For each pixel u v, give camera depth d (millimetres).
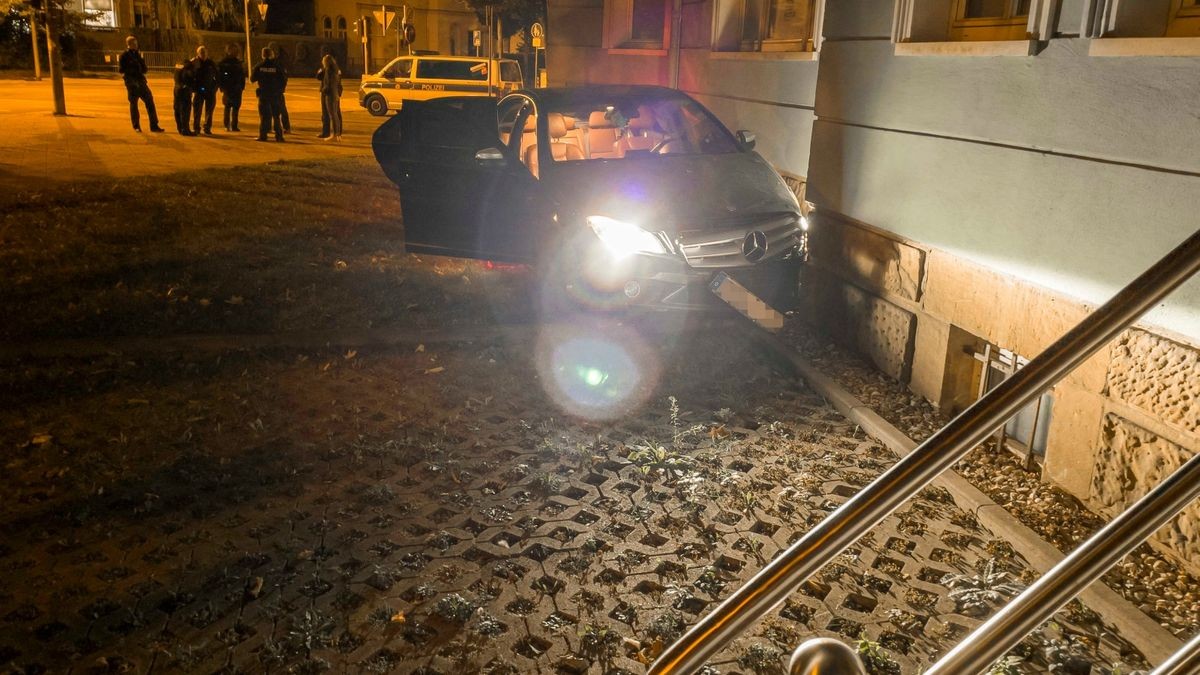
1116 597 3578
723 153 7938
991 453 5129
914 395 5867
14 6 23781
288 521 4281
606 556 4035
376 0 56125
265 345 6465
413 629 3510
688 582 3863
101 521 4270
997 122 4988
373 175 15219
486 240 7949
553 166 7445
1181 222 3848
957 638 3508
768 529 4277
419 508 4438
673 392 5887
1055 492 4578
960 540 4164
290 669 3281
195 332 6832
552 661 3354
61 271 8453
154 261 8828
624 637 3490
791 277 7145
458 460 4914
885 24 6109
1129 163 4105
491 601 3705
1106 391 4246
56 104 23609
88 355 6230
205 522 4273
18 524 4242
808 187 7297
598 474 4816
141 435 5184
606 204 6941
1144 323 4027
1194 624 3514
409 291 7930
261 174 14711
